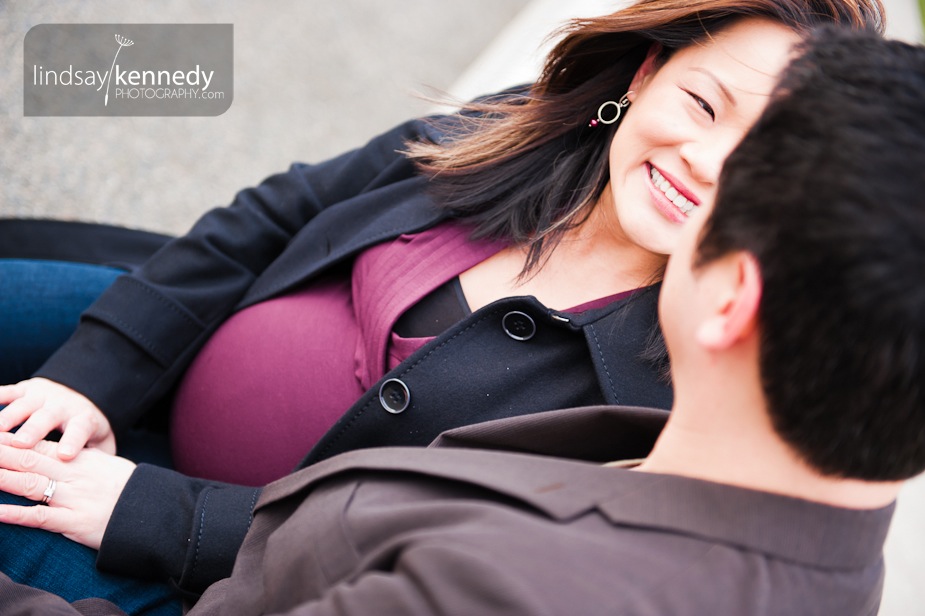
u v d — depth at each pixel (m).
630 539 0.65
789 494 0.65
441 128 1.45
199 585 1.10
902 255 0.54
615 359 1.15
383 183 1.45
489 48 2.88
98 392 1.31
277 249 1.49
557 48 1.31
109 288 1.38
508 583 0.59
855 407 0.58
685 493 0.66
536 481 0.73
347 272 1.41
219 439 1.32
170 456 1.47
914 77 0.60
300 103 2.49
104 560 1.08
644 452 0.92
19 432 1.17
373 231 1.33
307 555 0.78
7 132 2.09
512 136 1.31
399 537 0.70
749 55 1.09
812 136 0.60
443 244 1.28
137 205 2.15
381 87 2.64
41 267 1.42
